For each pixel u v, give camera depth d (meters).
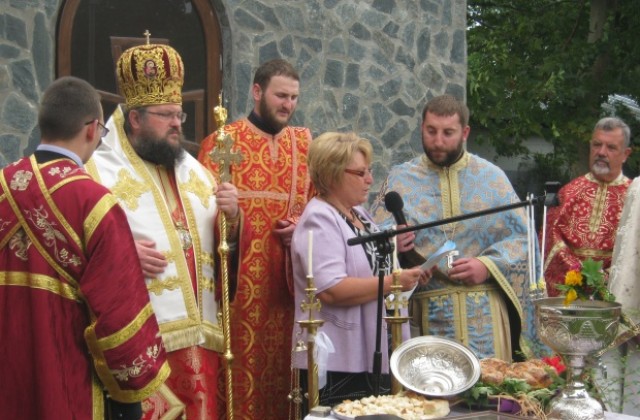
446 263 4.44
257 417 4.50
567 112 11.95
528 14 13.13
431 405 3.13
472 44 13.05
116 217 3.03
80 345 3.00
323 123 7.23
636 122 12.57
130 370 2.97
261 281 4.52
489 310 4.42
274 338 4.56
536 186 12.61
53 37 5.99
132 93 3.82
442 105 4.50
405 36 7.66
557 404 3.14
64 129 3.11
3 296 3.02
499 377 3.34
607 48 11.82
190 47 6.69
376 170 7.51
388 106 7.57
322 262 3.79
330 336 3.80
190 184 3.95
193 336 3.74
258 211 4.57
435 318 4.45
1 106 5.73
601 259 5.80
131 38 6.39
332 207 3.93
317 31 7.19
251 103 6.85
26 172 3.04
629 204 4.61
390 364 3.44
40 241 2.98
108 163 3.76
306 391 3.97
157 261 3.65
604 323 3.07
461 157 4.59
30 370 2.98
